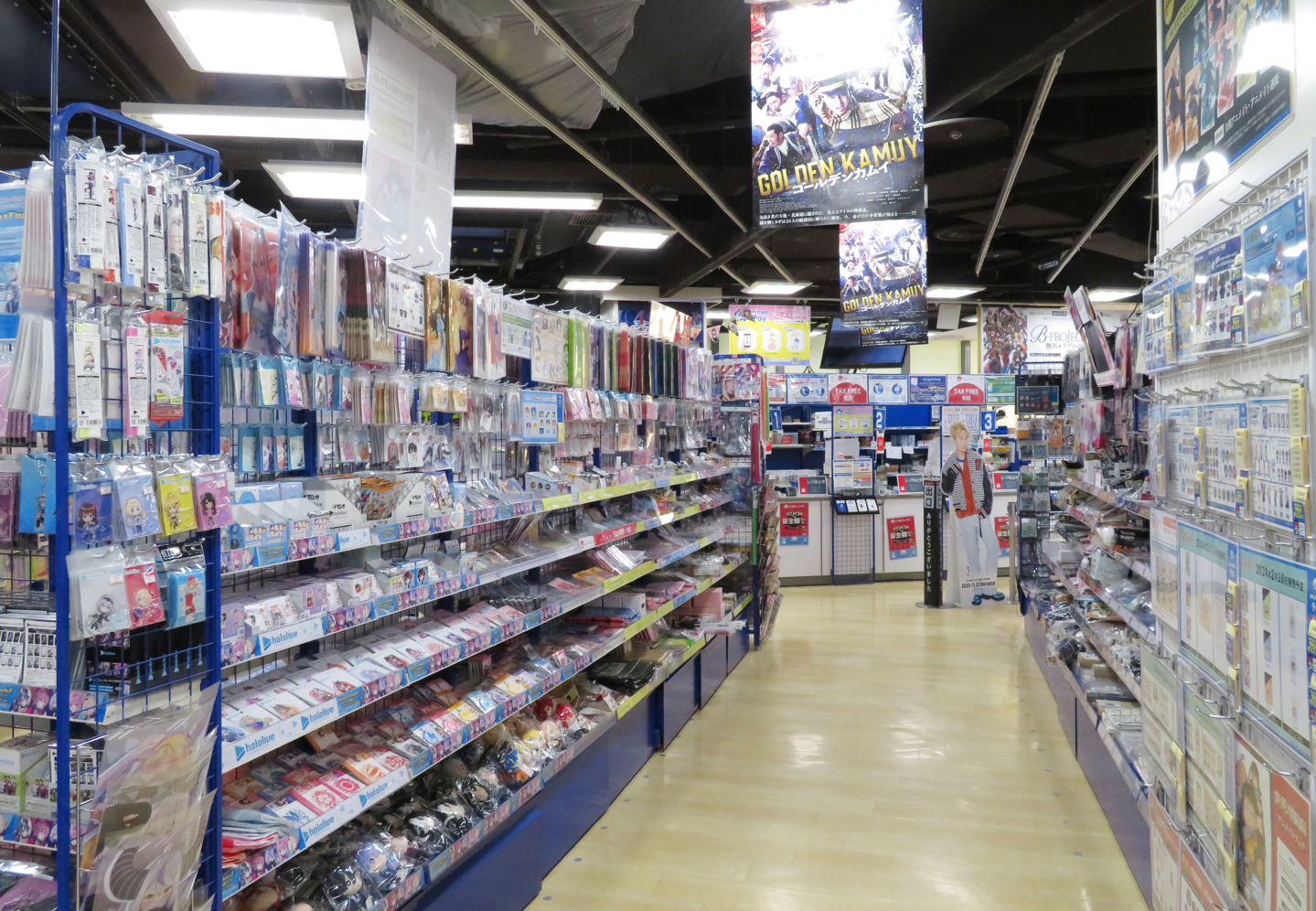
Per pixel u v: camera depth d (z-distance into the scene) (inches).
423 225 161.2
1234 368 82.0
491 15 176.1
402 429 113.3
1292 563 62.4
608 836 147.0
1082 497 233.3
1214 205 86.4
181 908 66.9
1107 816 151.5
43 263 58.9
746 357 295.1
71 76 221.9
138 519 63.0
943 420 457.7
